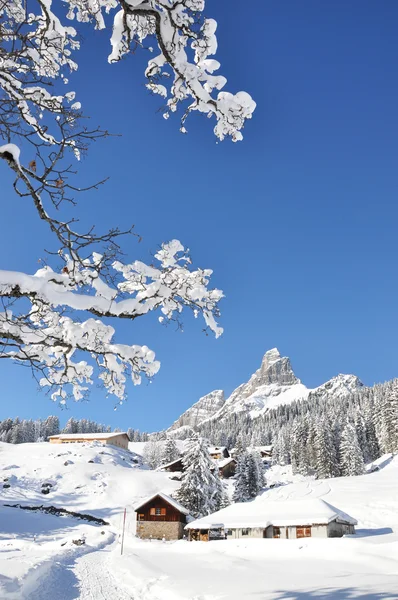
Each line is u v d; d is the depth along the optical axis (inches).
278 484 3688.5
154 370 251.6
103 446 4793.3
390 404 4033.0
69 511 2728.8
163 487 3469.5
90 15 219.9
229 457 5036.9
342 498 2429.9
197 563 1094.4
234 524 1642.5
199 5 189.3
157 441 5275.6
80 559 1259.8
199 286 254.1
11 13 219.5
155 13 190.1
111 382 257.4
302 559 1095.0
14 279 201.3
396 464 3563.0
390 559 980.6
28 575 687.7
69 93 227.1
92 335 235.1
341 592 552.1
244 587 688.4
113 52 207.0
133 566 1040.8
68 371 247.4
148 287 242.7
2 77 202.1
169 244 255.4
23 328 228.1
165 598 670.5
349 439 3762.3
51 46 218.5
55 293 210.5
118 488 3334.2
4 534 1950.1
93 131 208.7
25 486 3201.3
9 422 7278.5
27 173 200.7
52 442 5162.4
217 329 257.1
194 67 192.7
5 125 198.1
